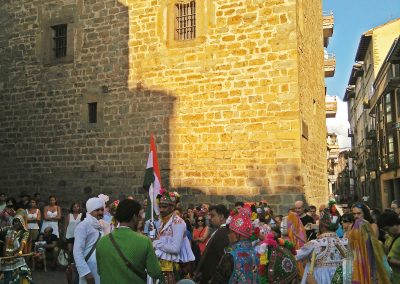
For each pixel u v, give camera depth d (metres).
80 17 16.36
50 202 13.76
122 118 15.28
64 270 12.62
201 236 9.88
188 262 7.11
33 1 17.34
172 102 14.52
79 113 16.08
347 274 5.39
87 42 16.16
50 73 16.75
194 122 14.13
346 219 6.76
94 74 15.91
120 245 4.38
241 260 4.59
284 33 13.23
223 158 13.61
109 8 15.87
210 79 14.04
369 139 41.44
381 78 34.06
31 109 17.00
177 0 14.75
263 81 13.34
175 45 14.64
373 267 5.36
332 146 53.84
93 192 15.52
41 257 12.32
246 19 13.73
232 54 13.80
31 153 16.83
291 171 12.76
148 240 4.46
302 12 14.48
